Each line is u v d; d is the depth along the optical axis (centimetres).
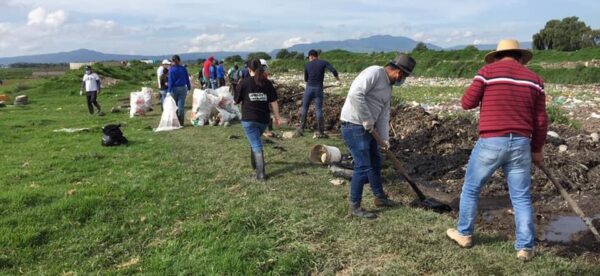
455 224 560
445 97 1769
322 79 1103
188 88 1348
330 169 798
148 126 1364
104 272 489
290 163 866
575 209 473
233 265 482
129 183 745
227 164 865
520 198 466
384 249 502
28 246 535
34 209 627
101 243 551
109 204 651
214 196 684
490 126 456
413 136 1076
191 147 1020
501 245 504
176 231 572
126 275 485
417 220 577
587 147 903
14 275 482
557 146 917
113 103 2169
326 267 477
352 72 5125
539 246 516
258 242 525
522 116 449
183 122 1359
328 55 6206
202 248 525
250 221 581
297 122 1389
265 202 646
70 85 2944
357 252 499
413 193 718
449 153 935
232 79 2253
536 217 625
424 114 1227
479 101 478
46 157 953
